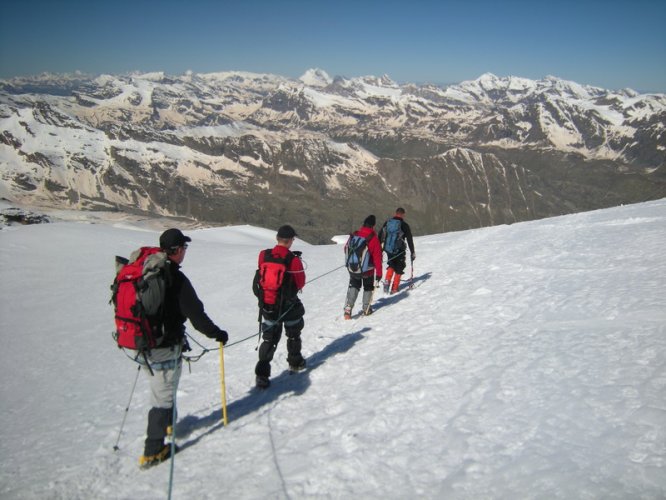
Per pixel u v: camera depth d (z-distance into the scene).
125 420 7.59
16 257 25.88
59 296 18.55
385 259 20.70
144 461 5.87
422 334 9.12
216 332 6.32
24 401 8.91
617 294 8.98
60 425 7.65
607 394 5.21
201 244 34.56
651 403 4.83
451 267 16.53
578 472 4.09
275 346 8.12
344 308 12.62
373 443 5.33
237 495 4.91
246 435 6.31
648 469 3.91
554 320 8.32
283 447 5.74
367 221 11.83
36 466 6.27
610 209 28.48
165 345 5.86
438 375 6.80
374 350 8.88
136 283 5.71
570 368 6.09
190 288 5.93
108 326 14.55
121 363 11.05
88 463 6.20
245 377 8.86
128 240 32.47
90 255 27.31
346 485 4.70
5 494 5.62
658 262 11.14
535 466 4.32
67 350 12.17
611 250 13.81
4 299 18.05
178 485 5.36
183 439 6.58
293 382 8.12
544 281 11.46
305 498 4.64
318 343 10.23
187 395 8.34
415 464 4.80
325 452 5.38
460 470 4.54
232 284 19.97
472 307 10.37
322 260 25.22
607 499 3.71
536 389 5.73
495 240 21.88
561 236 19.20
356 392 6.93
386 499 4.38
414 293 13.59
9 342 12.95
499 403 5.60
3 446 7.02
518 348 7.20
